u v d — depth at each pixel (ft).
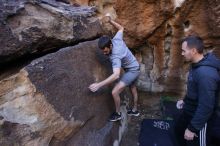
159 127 12.76
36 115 7.75
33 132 7.63
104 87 11.02
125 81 11.21
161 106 14.12
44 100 8.02
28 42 8.08
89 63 10.34
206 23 12.73
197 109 8.07
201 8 12.43
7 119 7.16
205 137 8.53
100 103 10.76
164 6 12.41
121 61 10.99
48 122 8.09
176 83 14.33
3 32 7.33
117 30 12.76
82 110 9.51
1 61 7.70
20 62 8.46
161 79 14.42
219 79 7.96
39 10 8.87
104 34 12.57
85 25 10.75
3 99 7.29
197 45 7.97
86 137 9.75
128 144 12.03
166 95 14.73
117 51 10.61
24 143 7.39
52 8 9.23
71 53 9.50
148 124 12.98
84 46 10.38
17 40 7.73
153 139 12.09
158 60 14.08
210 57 8.03
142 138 12.17
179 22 12.87
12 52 7.66
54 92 8.35
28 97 7.64
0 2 7.57
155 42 13.61
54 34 9.04
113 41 10.89
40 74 8.02
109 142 10.77
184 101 9.29
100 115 10.73
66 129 8.77
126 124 12.91
